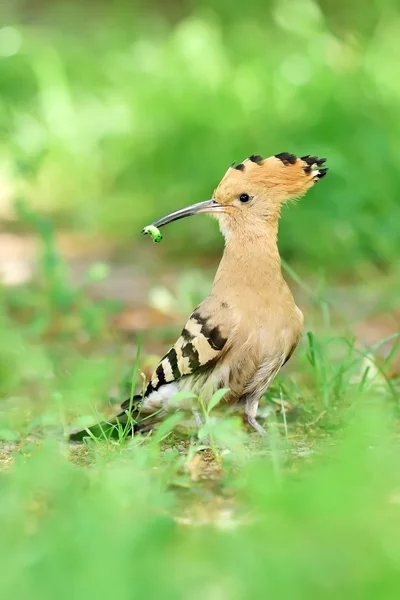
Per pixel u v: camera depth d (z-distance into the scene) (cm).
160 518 638
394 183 1625
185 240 1722
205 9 2689
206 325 846
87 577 541
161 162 1928
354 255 1566
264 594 538
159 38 2677
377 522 618
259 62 2161
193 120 1948
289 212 1611
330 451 812
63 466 726
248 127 1819
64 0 3019
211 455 819
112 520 629
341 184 1616
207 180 1744
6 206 2003
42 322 1189
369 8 2367
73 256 1727
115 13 2933
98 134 2077
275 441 780
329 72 1972
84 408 982
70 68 2391
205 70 2189
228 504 699
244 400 876
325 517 621
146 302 1427
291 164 884
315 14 2339
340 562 568
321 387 961
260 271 855
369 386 966
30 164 1686
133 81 2273
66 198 2030
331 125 1758
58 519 639
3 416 946
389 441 822
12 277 1530
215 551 598
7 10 2905
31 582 547
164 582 554
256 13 2616
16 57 2353
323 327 1304
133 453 790
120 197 1942
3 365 1098
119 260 1702
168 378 855
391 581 545
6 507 667
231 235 876
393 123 1772
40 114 2141
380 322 1335
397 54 2100
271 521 624
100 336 1262
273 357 853
